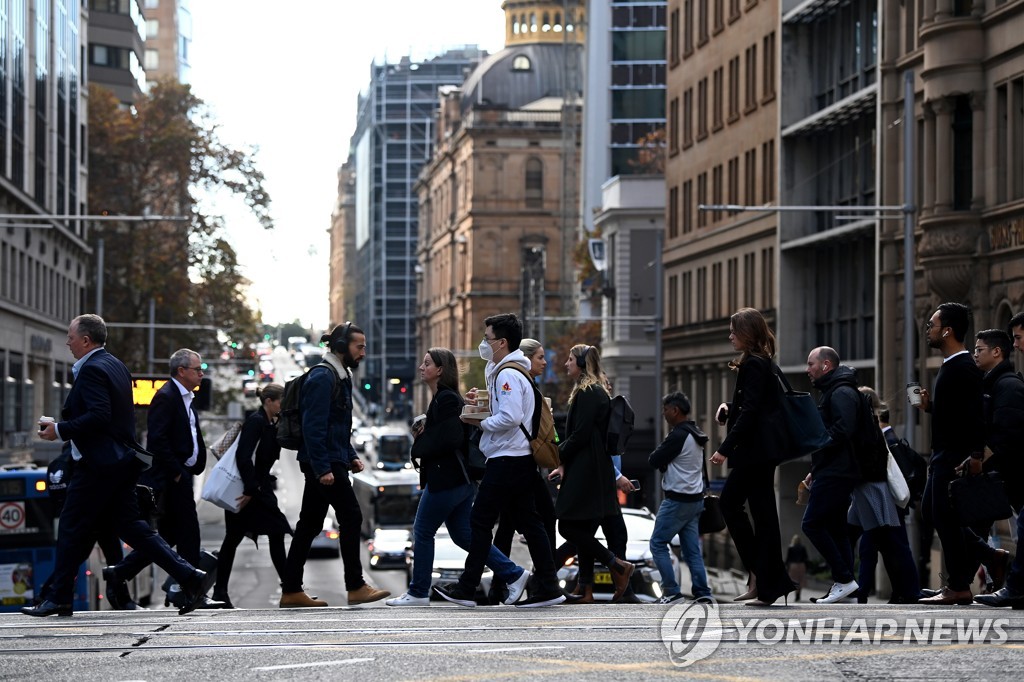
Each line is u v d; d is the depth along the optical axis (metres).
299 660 21.83
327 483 35.06
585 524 35.72
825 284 140.25
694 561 39.16
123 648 23.59
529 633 25.02
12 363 159.38
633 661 21.14
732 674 19.58
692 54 178.25
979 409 32.59
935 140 105.56
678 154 184.50
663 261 190.62
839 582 35.94
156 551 31.84
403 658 21.69
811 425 30.56
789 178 143.62
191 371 39.12
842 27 136.62
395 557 157.75
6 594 72.25
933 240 103.50
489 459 33.81
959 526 33.47
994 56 99.75
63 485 39.00
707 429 172.88
